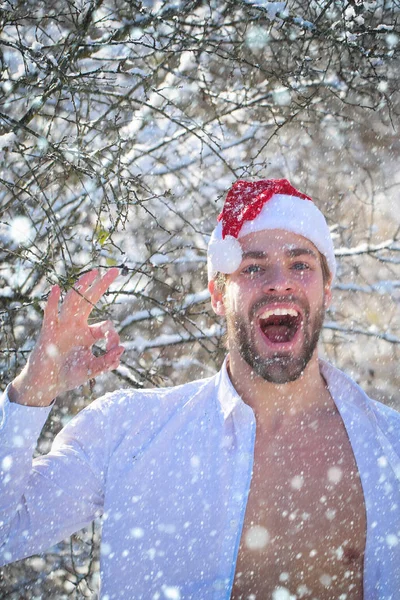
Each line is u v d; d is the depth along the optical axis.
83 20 4.26
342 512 2.80
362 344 6.62
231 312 2.86
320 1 4.86
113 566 2.75
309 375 2.86
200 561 2.73
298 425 2.87
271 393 2.83
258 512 2.80
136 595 2.73
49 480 2.73
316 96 5.21
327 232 3.03
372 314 6.56
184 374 5.66
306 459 2.85
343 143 6.19
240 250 2.85
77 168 3.71
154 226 5.45
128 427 2.87
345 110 6.12
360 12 4.62
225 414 2.85
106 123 4.96
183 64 5.08
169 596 2.71
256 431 2.85
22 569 4.77
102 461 2.82
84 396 5.06
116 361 2.67
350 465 2.85
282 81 4.54
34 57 4.10
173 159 5.41
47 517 2.72
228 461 2.81
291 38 4.56
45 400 2.62
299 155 6.25
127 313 5.31
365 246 5.44
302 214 2.90
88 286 2.65
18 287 4.52
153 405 2.92
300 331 2.81
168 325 5.61
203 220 5.59
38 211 4.73
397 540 2.78
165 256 4.96
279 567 2.76
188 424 2.88
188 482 2.79
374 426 2.89
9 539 2.67
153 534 2.76
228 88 5.30
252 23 4.58
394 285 5.66
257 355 2.80
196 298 4.99
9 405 2.60
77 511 2.78
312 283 2.84
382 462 2.84
